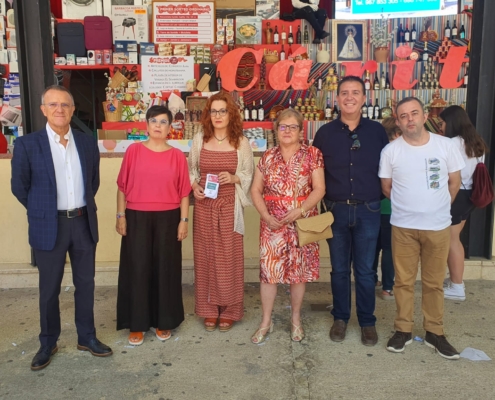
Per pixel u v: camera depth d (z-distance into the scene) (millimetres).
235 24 5426
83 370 2574
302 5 5367
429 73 5316
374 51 5488
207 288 3037
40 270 2562
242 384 2434
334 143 2771
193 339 2951
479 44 3781
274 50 5289
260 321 3230
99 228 4023
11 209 3951
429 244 2660
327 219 2701
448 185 2691
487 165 3896
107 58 5141
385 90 5273
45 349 2633
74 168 2537
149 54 5102
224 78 4977
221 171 2934
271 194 2795
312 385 2414
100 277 3951
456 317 3234
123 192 2830
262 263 2838
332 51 5449
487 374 2504
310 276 2816
